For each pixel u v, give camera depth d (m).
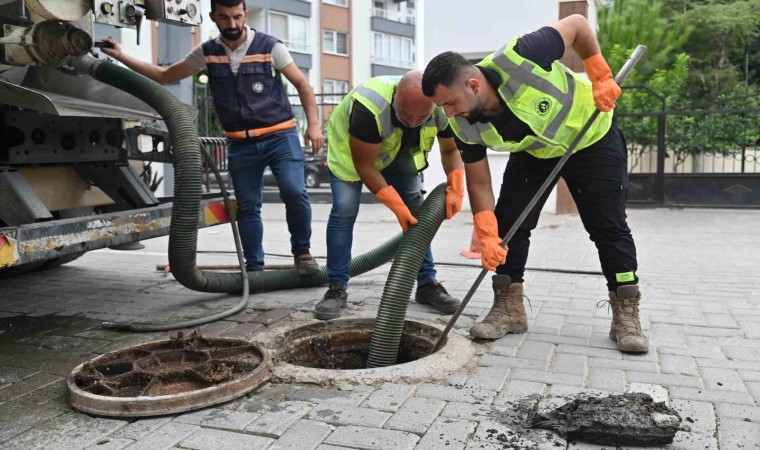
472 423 2.51
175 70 4.67
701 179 10.12
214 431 2.47
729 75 18.50
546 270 5.48
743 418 2.53
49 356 3.46
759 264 5.78
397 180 4.15
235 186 4.71
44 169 4.22
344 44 32.66
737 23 18.19
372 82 3.54
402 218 3.48
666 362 3.17
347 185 4.07
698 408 2.63
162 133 4.67
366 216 10.43
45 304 4.58
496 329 3.52
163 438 2.43
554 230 8.12
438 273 5.50
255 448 2.34
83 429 2.52
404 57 35.97
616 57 13.12
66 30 3.41
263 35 4.52
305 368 3.03
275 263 6.28
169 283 5.25
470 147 3.23
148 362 3.13
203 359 3.21
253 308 4.31
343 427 2.49
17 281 5.36
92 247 3.62
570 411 2.50
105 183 4.54
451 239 7.55
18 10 3.29
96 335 3.82
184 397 2.63
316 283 4.85
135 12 3.53
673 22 17.62
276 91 4.58
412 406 2.67
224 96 4.51
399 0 35.47
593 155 3.28
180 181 3.91
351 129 3.50
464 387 2.87
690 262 5.91
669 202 10.29
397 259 3.42
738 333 3.64
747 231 7.90
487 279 5.20
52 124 4.07
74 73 4.25
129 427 2.53
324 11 31.31
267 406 2.69
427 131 3.69
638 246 6.86
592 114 3.06
